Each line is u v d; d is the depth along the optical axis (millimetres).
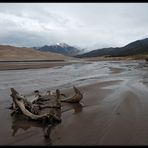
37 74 33031
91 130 8422
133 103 12500
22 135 8031
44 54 136875
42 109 11773
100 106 12148
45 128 8742
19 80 25000
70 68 49438
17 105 10812
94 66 59062
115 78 26109
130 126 8789
